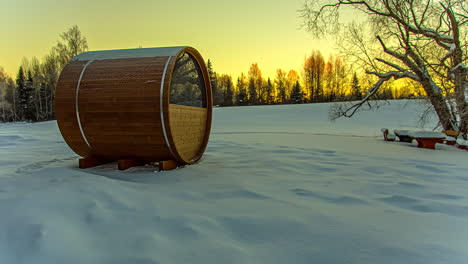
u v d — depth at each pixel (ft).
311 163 17.90
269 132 46.14
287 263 6.31
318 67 184.44
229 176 14.25
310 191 11.66
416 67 33.30
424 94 35.63
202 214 8.93
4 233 7.19
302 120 74.95
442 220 8.71
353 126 59.67
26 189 10.72
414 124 61.26
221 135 40.34
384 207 9.86
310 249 6.89
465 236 7.61
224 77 208.95
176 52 15.49
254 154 21.66
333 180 13.64
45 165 17.49
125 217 8.51
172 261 6.27
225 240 7.29
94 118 14.99
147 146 15.14
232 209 9.45
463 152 23.67
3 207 8.63
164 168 15.47
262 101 203.72
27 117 142.31
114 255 6.47
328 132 46.42
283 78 202.49
